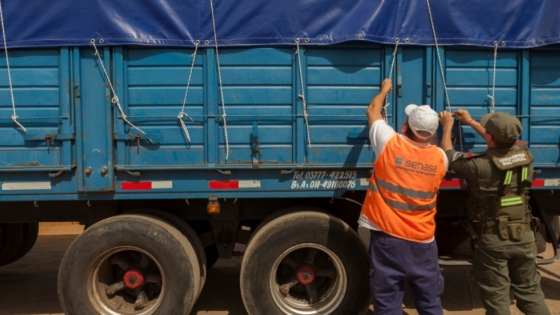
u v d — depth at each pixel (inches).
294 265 160.6
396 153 133.6
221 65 153.3
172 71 153.2
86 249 150.2
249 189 155.2
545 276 215.8
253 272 152.8
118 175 153.6
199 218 171.5
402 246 131.6
